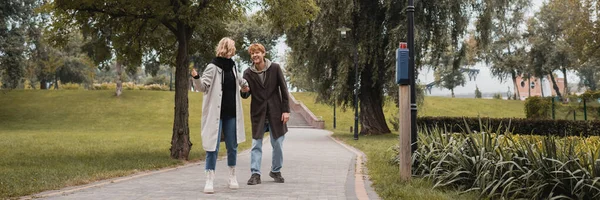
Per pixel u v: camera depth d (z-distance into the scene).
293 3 12.24
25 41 37.56
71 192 6.23
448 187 6.66
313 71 27.41
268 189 6.59
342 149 17.09
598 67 53.41
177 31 12.64
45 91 53.09
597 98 26.50
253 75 7.06
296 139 24.97
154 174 8.88
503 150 6.60
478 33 25.72
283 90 7.13
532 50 55.69
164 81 100.81
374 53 25.08
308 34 25.72
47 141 21.08
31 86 79.06
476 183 6.38
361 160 12.02
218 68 6.21
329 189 6.68
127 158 12.51
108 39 14.30
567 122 18.50
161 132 33.25
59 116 42.88
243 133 6.43
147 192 6.25
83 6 11.74
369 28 24.62
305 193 6.25
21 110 44.69
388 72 24.06
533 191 5.77
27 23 36.62
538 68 55.69
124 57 14.41
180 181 7.64
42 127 37.38
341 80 25.30
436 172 6.97
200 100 52.81
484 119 19.70
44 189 6.63
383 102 28.91
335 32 24.22
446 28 24.03
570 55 52.09
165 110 47.03
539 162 5.96
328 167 10.30
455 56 26.22
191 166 10.77
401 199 5.68
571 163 5.73
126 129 37.34
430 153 7.57
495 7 24.67
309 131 36.69
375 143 20.02
